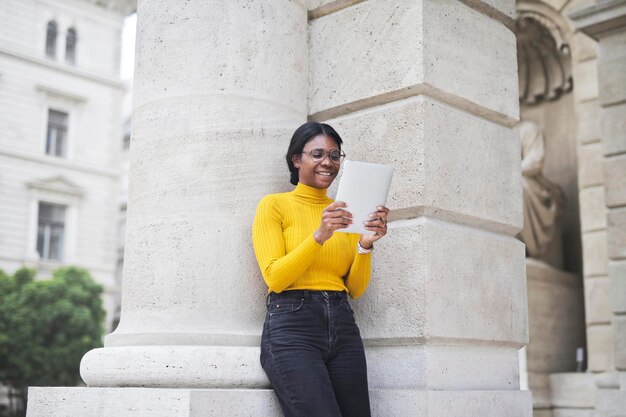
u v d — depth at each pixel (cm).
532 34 1088
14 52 3002
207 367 330
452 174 382
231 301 354
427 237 362
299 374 303
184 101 373
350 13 408
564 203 1039
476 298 383
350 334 324
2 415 2406
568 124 1086
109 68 3250
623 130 734
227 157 366
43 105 3062
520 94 1120
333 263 330
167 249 360
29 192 2992
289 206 336
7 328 2408
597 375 791
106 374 348
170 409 310
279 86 390
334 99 407
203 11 380
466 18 407
